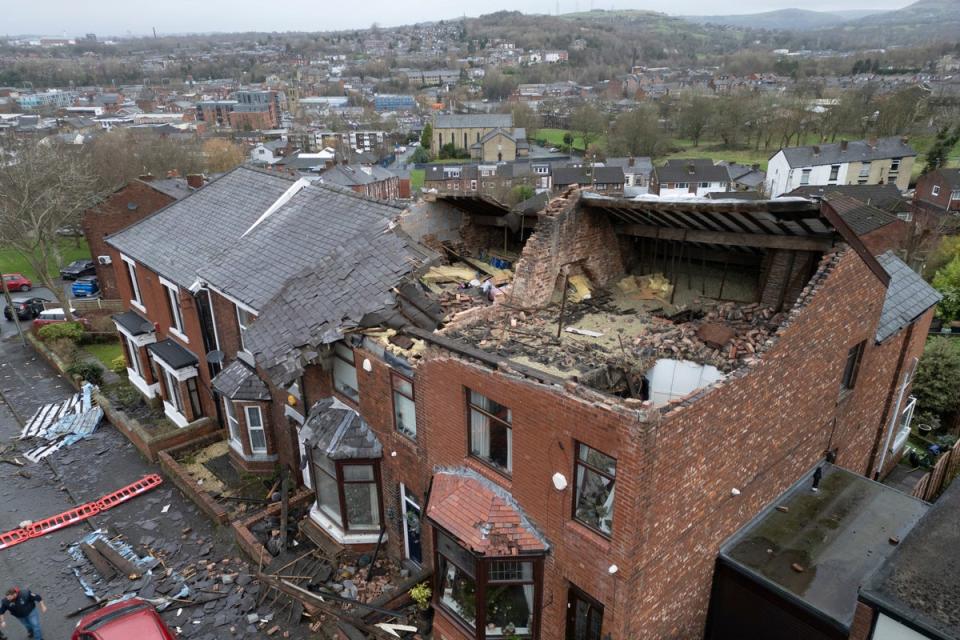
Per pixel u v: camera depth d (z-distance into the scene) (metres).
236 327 19.28
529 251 14.22
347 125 171.12
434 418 12.70
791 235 12.19
